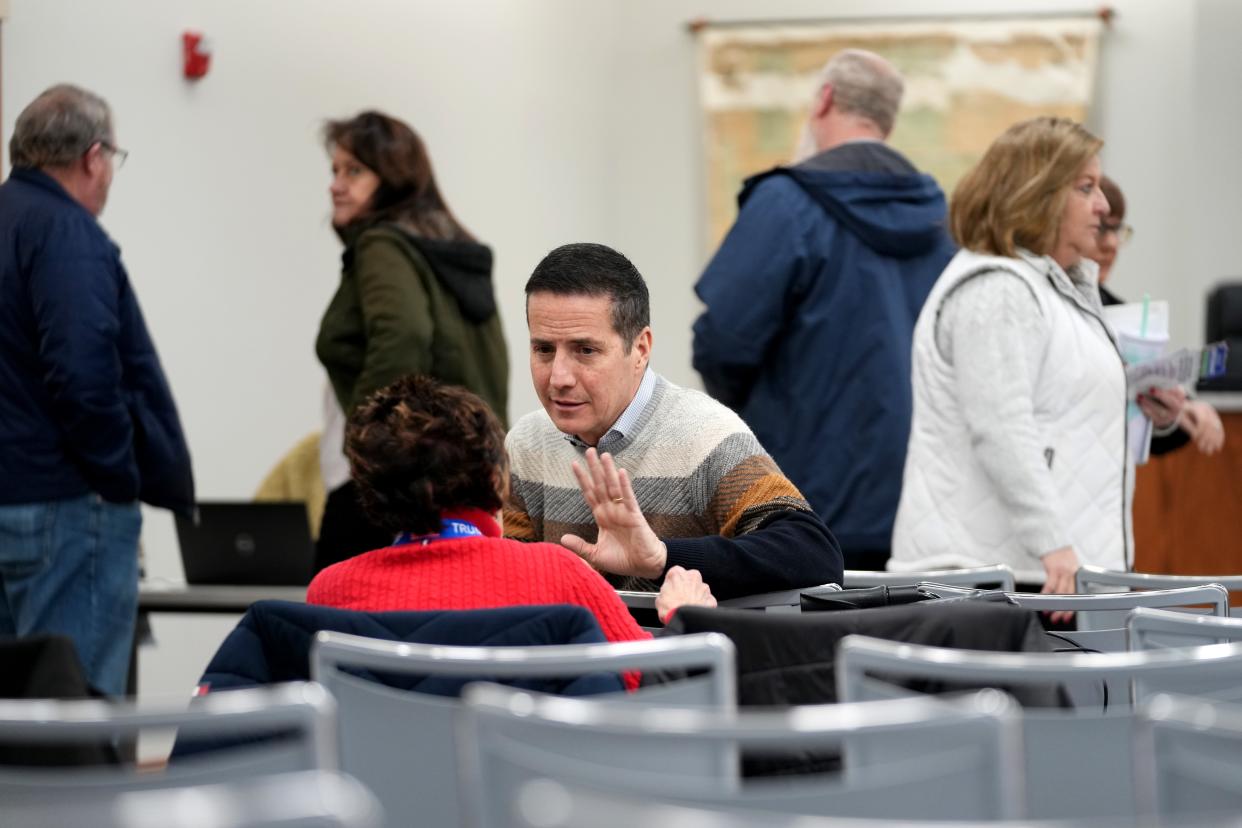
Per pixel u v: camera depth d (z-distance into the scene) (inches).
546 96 647.1
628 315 218.4
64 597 292.8
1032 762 139.3
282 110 497.4
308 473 421.4
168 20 450.3
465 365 356.8
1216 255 629.3
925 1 676.7
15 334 290.0
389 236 348.5
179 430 309.4
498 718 119.3
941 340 272.7
